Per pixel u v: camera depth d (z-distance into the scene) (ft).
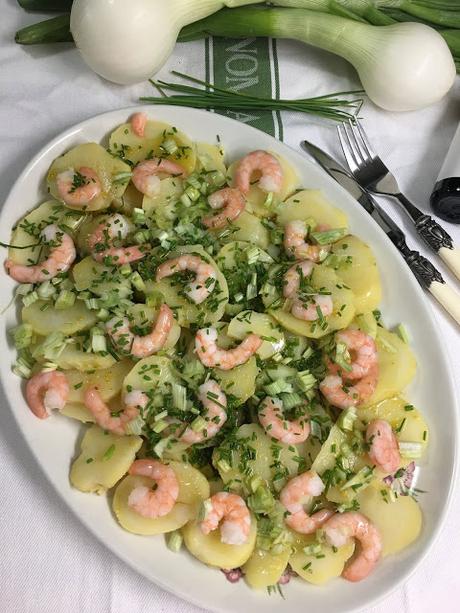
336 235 1.16
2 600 1.04
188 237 1.15
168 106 1.19
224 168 1.21
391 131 1.38
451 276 1.28
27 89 1.32
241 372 1.08
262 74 1.38
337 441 1.07
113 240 1.13
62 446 1.03
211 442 1.06
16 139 1.28
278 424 1.04
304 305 1.09
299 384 1.10
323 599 1.02
